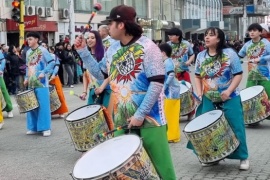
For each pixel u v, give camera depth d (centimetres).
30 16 2369
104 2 3356
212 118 646
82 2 3053
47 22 2630
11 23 2392
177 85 877
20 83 1803
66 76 2080
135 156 410
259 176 645
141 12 4019
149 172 425
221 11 6219
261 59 1023
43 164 761
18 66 1783
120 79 467
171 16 4550
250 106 981
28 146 897
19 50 1870
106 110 714
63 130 1052
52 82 1220
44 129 989
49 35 2711
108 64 478
